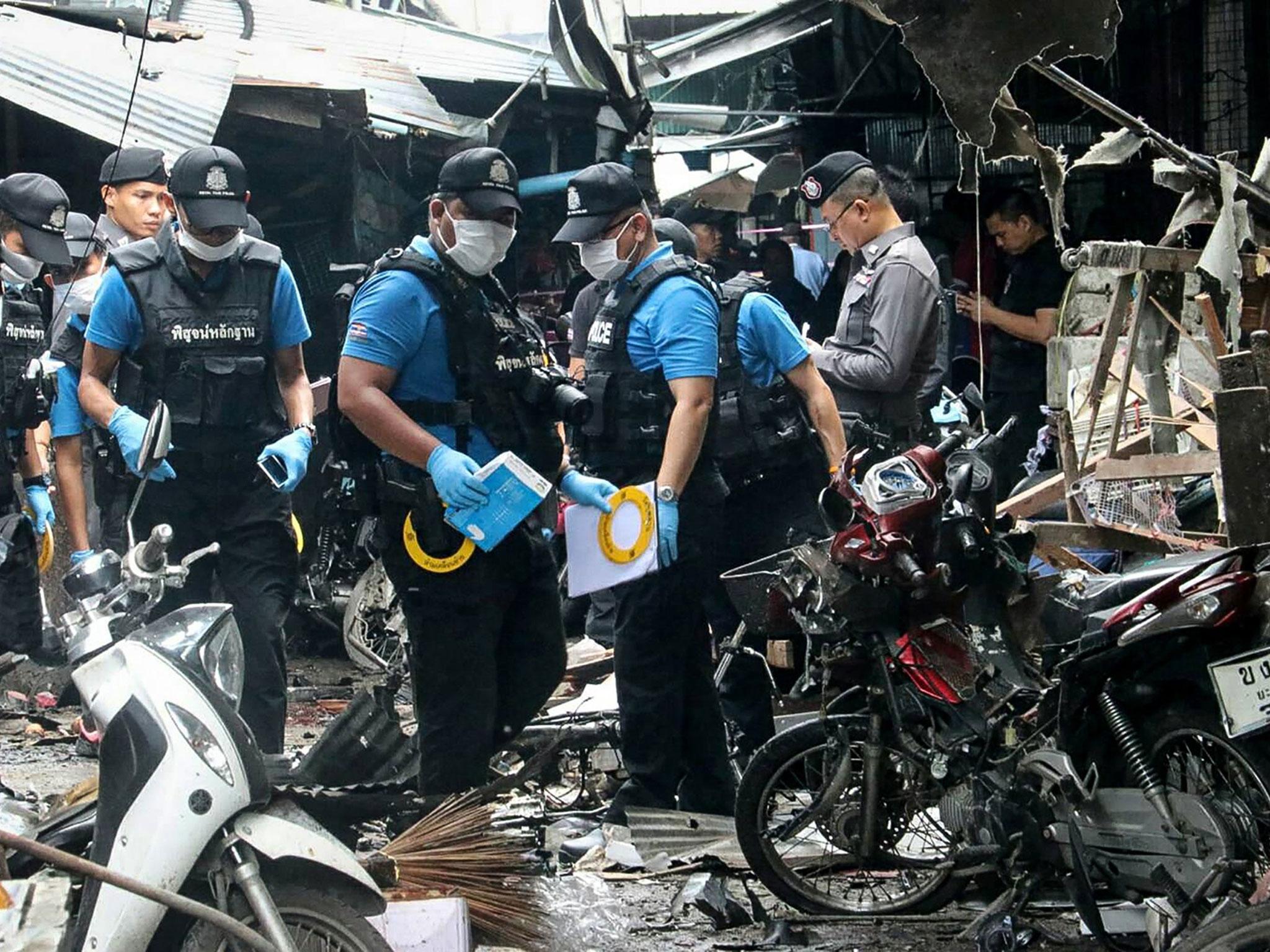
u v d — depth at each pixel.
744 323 22.97
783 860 19.23
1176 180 19.77
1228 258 19.31
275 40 45.44
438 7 68.12
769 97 70.62
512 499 17.02
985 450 20.61
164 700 13.16
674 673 20.84
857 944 17.92
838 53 60.59
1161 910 15.93
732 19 61.94
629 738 21.05
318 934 13.20
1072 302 26.62
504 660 18.53
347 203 42.75
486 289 18.23
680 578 20.52
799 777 19.23
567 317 42.62
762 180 64.00
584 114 52.00
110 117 32.25
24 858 13.91
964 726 17.92
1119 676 17.05
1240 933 12.64
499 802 23.70
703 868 20.22
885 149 60.53
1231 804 16.41
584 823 21.92
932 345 25.78
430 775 17.80
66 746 28.31
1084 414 25.70
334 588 36.84
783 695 24.98
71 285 26.22
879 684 18.31
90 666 13.59
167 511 21.98
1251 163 47.34
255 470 22.14
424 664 17.77
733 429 23.12
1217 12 47.38
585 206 20.78
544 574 18.50
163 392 21.75
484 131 45.81
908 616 18.14
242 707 21.80
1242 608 16.05
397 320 17.36
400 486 17.41
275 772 15.13
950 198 42.78
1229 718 16.02
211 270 21.98
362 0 58.03
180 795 12.87
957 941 17.91
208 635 14.01
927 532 18.06
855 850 18.58
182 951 13.12
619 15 51.47
